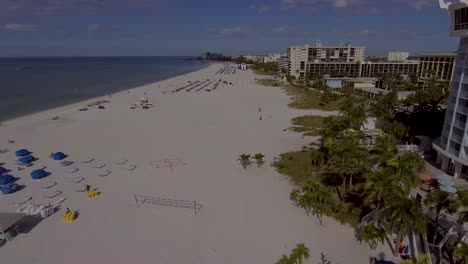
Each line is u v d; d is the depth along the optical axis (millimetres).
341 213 36906
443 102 85750
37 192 43969
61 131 75125
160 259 30344
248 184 45688
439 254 29031
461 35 41750
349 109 73125
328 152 49906
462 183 42375
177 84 172750
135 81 193375
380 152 37281
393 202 27844
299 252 28734
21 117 89188
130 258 30484
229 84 174375
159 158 56844
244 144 64625
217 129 77000
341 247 31578
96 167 52719
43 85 162625
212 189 44250
